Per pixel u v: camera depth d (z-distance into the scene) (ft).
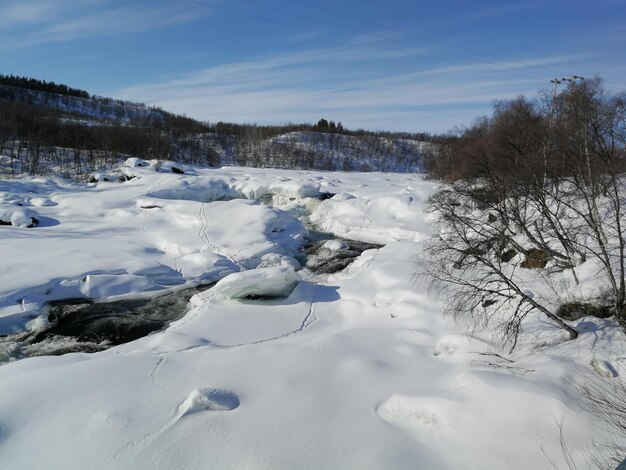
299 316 51.98
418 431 28.35
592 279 41.22
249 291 55.62
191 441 27.17
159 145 217.97
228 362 37.37
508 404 27.99
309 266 77.25
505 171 50.14
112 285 61.46
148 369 35.78
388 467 25.00
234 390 32.91
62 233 80.59
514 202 50.26
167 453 26.16
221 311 51.78
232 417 29.60
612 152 38.91
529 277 46.96
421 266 55.11
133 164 134.62
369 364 36.91
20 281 58.18
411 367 36.81
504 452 25.30
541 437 25.67
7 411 29.99
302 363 37.29
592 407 26.96
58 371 34.73
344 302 55.01
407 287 52.75
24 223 84.58
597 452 23.66
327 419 29.55
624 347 32.42
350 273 66.33
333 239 93.45
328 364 37.22
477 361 35.68
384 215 99.71
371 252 72.59
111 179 122.01
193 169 155.63
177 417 29.37
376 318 49.83
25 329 51.67
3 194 99.55
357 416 29.96
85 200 100.32
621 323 33.96
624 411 25.67
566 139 44.91
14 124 192.44
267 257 75.56
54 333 50.85
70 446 26.84
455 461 25.34
